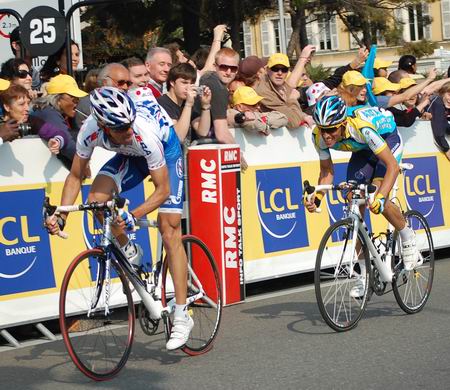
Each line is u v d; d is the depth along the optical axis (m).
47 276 6.60
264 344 6.10
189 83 7.16
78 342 5.32
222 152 7.09
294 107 8.33
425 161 9.39
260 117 7.85
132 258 5.58
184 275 5.70
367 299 6.54
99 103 5.01
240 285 7.31
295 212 8.27
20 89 6.45
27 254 6.49
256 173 7.95
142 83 7.68
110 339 5.50
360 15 25.61
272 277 8.01
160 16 21.38
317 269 6.16
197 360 5.76
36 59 10.69
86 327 5.45
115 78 7.15
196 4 21.27
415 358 5.58
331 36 46.78
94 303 5.39
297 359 5.67
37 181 6.56
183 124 7.04
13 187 6.43
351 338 6.18
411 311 6.88
